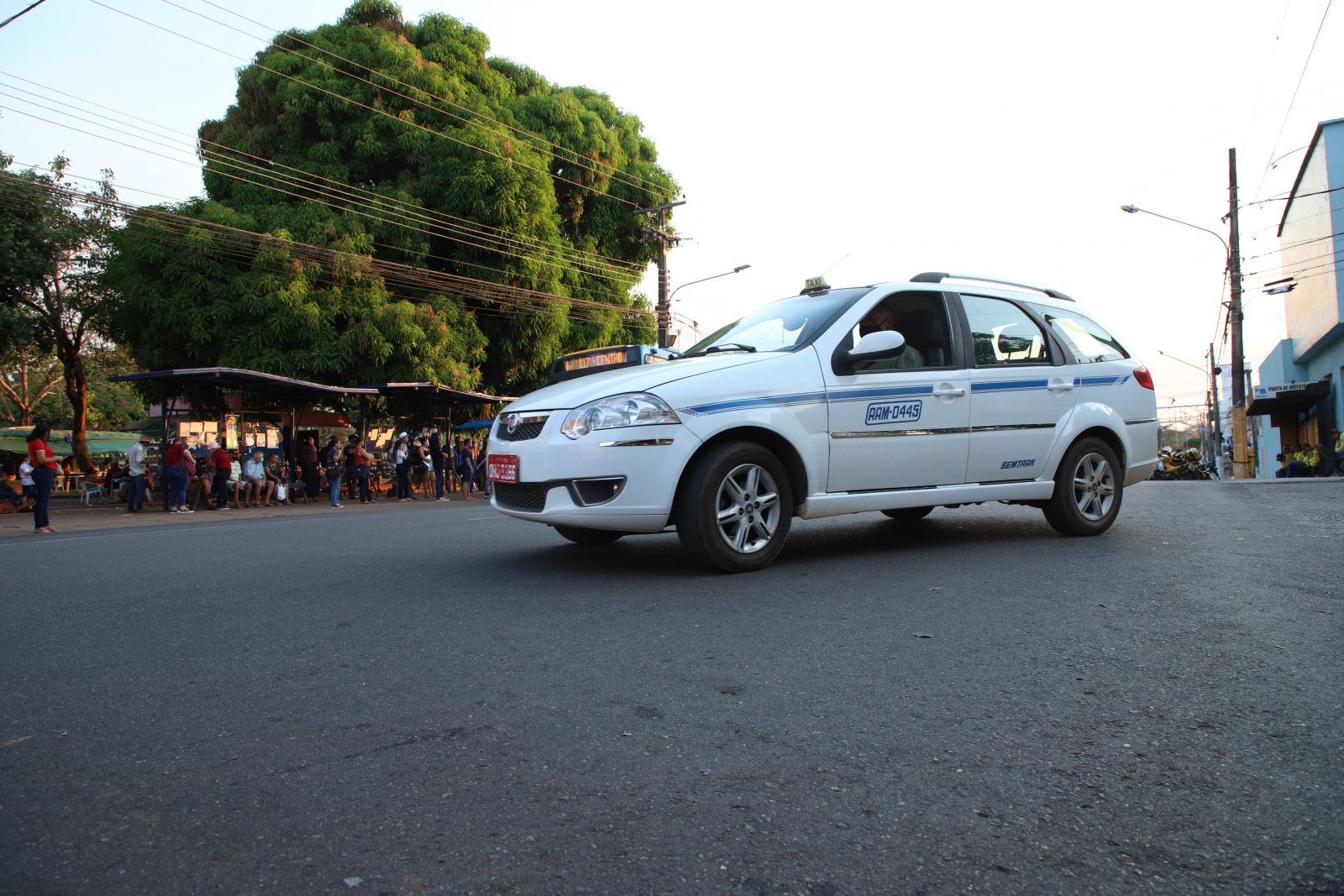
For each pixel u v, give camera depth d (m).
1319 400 27.86
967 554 5.09
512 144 22.59
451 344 20.88
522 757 2.18
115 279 18.86
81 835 1.81
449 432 22.58
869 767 2.10
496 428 5.03
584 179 26.56
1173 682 2.68
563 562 5.13
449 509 12.00
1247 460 23.77
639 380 4.61
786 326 5.34
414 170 22.64
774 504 4.72
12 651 3.30
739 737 2.29
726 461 4.53
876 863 1.67
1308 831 1.77
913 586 4.16
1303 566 4.52
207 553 6.13
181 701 2.64
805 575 4.50
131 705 2.62
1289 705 2.46
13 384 37.50
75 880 1.63
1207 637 3.16
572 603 3.92
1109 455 5.92
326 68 21.61
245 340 18.19
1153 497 9.28
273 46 22.31
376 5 24.39
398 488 19.58
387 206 20.95
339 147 21.69
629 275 28.03
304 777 2.08
